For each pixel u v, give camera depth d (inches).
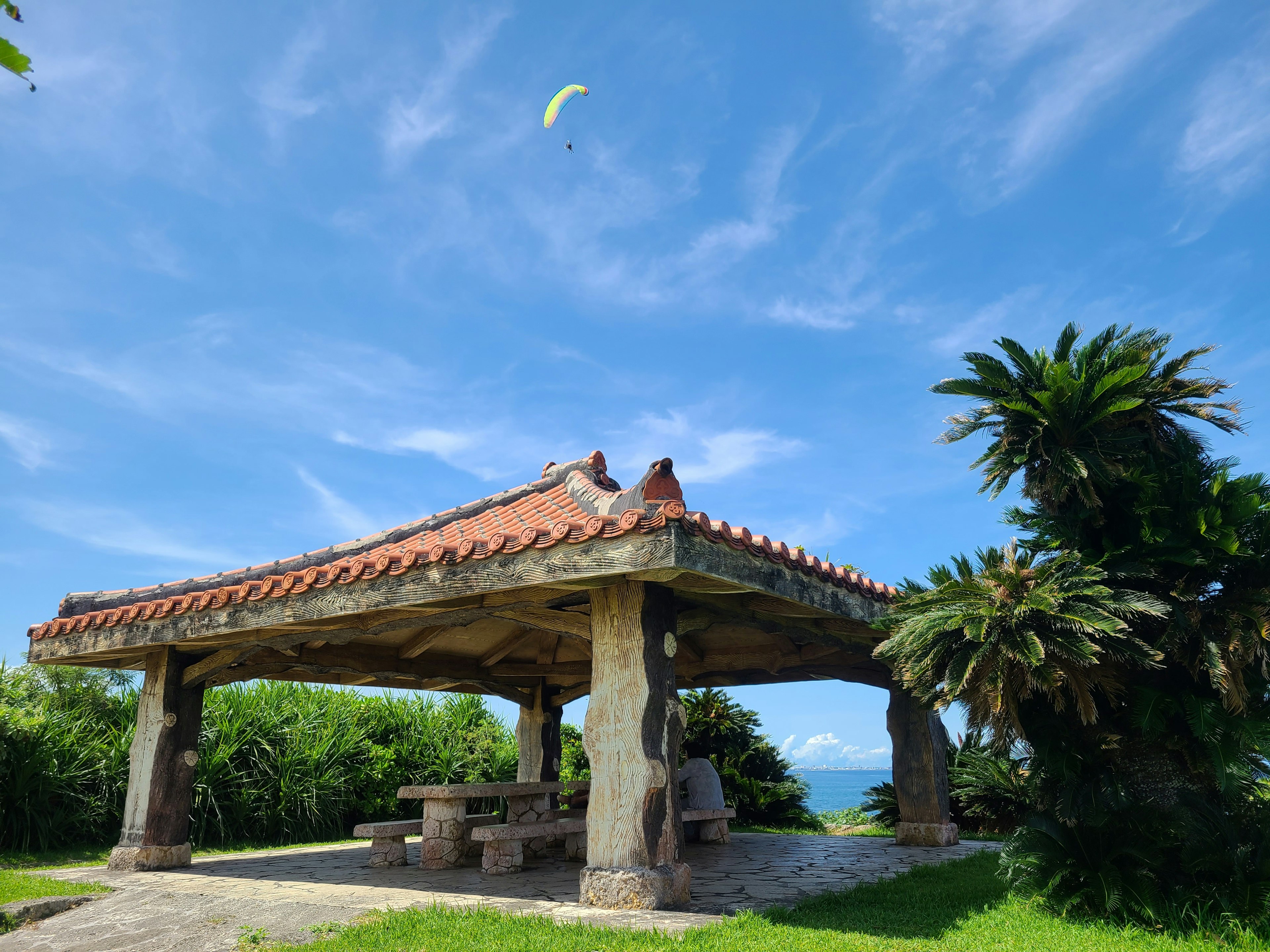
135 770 355.9
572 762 648.4
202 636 309.1
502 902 248.8
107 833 470.0
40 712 465.1
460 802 362.0
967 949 190.2
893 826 536.7
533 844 393.4
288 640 327.3
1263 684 232.7
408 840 494.0
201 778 486.0
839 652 385.4
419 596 254.4
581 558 225.3
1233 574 238.4
